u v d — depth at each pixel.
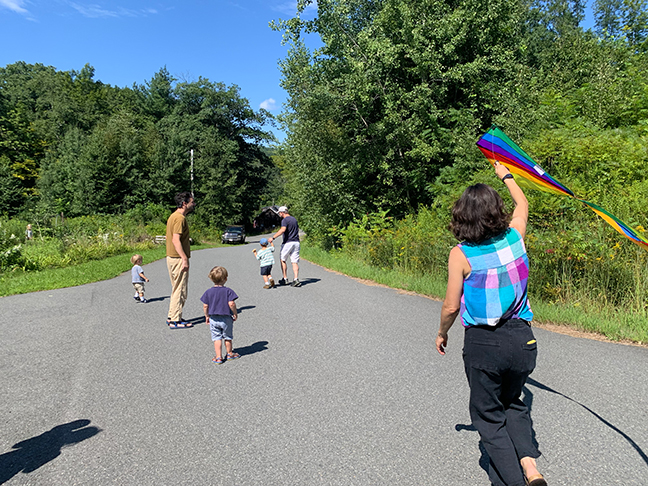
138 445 3.04
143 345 5.51
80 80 79.19
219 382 4.21
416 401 3.67
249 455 2.88
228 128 63.06
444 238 9.68
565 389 3.82
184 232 6.45
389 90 15.75
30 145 54.91
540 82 16.97
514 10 16.14
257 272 12.95
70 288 10.34
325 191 17.12
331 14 16.06
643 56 15.88
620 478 2.53
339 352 5.04
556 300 6.80
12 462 2.84
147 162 42.25
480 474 2.62
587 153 9.73
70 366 4.74
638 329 5.41
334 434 3.14
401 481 2.56
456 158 13.88
